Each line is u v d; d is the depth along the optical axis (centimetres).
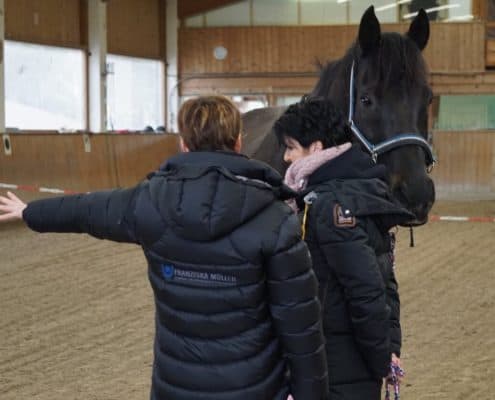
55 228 240
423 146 358
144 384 467
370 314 253
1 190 1180
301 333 221
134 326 598
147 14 2234
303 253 221
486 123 2220
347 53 388
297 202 263
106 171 1466
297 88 2300
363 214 252
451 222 1254
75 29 1927
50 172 1296
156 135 1659
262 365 223
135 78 2216
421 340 568
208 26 2322
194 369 224
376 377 265
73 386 464
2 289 725
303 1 2288
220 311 221
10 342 554
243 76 2319
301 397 226
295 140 268
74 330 586
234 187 213
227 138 226
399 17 2242
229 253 216
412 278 797
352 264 251
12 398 443
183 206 213
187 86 2338
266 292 223
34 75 1809
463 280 786
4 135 1199
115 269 830
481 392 456
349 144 265
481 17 2198
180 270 222
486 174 1722
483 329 599
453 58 2217
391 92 360
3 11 1574
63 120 1911
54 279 773
